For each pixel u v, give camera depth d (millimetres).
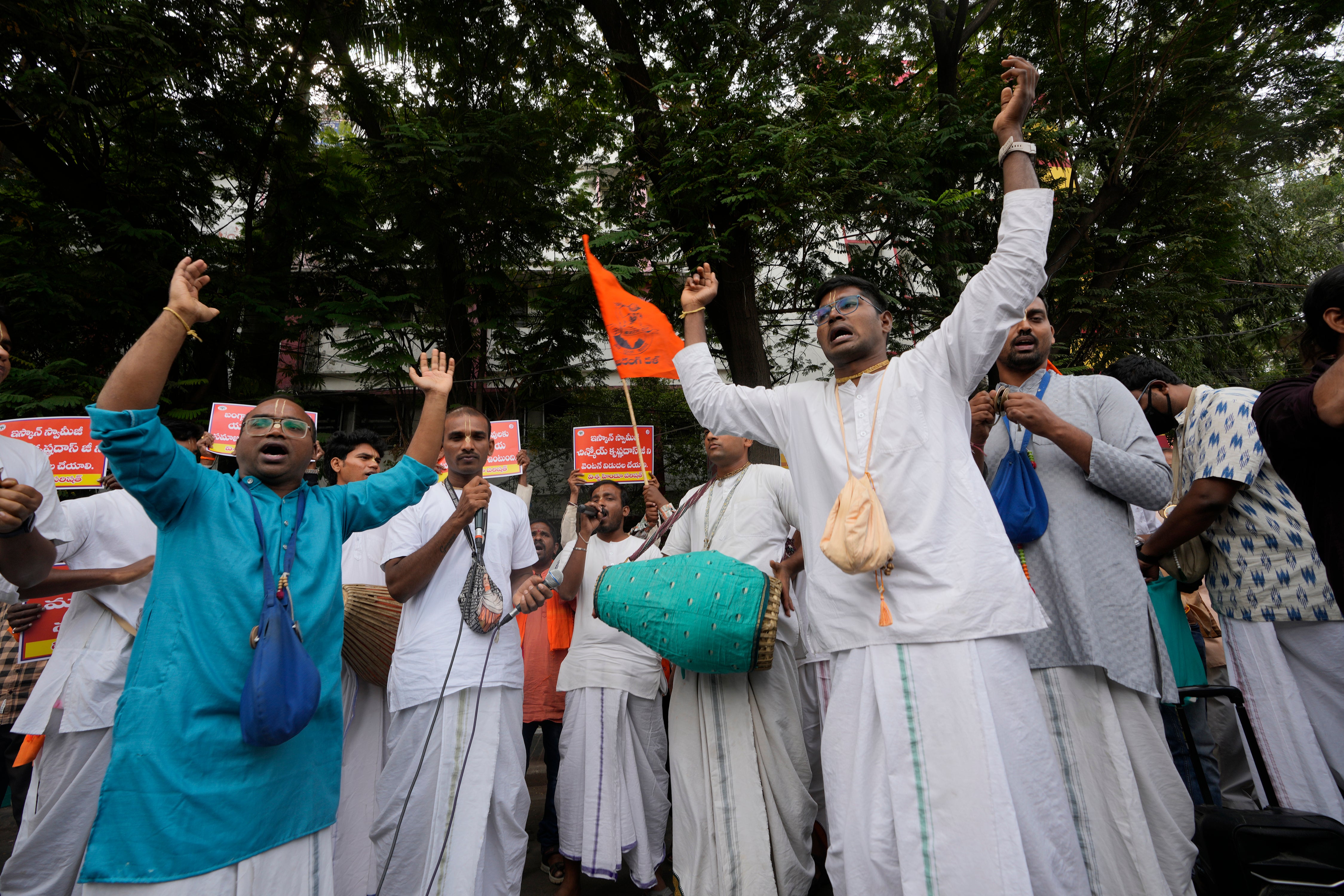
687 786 3252
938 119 9312
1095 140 10102
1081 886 2035
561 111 10297
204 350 9492
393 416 12852
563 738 3781
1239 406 2812
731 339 8992
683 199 8469
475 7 9555
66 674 3232
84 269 8227
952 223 8461
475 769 3115
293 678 2057
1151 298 10039
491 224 9914
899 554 2193
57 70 8562
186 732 1982
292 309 9086
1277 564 2803
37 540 2553
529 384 10508
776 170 7906
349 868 3375
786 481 3711
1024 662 2156
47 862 3035
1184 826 2432
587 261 3947
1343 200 14773
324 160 10828
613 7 9664
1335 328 2094
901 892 2051
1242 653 2904
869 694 2199
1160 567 3645
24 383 7578
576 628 3963
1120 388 2863
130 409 2055
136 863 1879
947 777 2020
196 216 10008
